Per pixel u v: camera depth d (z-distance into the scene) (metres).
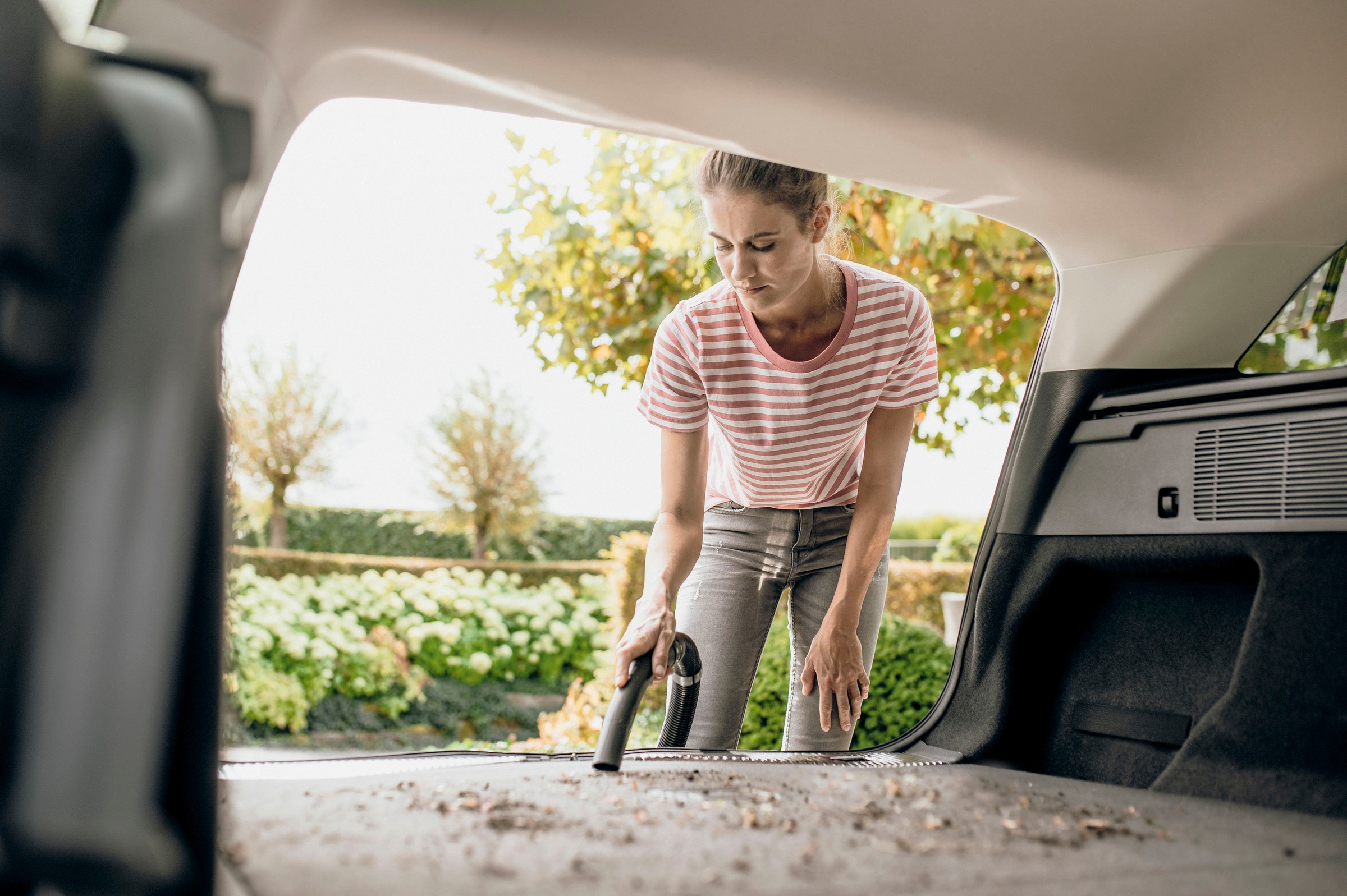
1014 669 1.65
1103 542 1.59
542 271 5.68
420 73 1.13
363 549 6.79
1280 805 1.18
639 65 1.18
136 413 0.44
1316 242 1.58
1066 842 0.94
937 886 0.77
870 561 1.75
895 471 1.82
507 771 1.23
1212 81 1.36
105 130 0.47
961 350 5.22
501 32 1.09
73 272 0.45
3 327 0.42
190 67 0.54
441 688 6.00
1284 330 1.64
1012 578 1.70
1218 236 1.58
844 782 1.26
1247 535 1.39
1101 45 1.29
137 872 0.37
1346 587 1.27
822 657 1.71
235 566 1.13
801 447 1.80
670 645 1.42
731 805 1.05
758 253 1.54
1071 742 1.61
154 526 0.42
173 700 0.42
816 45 1.21
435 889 0.71
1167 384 1.55
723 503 2.00
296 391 6.50
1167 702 1.49
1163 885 0.80
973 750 1.63
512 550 7.02
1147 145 1.46
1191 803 1.20
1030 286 5.14
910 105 1.33
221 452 0.53
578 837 0.88
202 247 0.48
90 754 0.38
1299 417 1.37
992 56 1.28
